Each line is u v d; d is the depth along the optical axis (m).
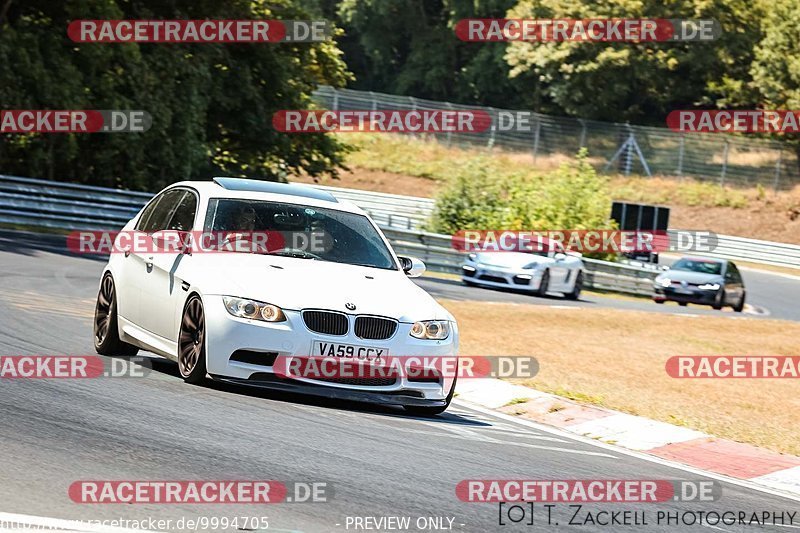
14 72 88.88
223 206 29.14
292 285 26.39
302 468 19.72
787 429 33.97
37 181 80.19
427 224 126.00
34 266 54.16
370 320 26.16
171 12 108.06
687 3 199.12
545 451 25.53
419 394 27.02
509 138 193.62
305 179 182.38
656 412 33.91
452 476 20.92
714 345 59.09
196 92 104.38
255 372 25.56
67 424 20.80
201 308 26.34
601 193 128.12
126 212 86.12
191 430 21.61
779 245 162.00
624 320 67.25
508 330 53.00
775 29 190.25
